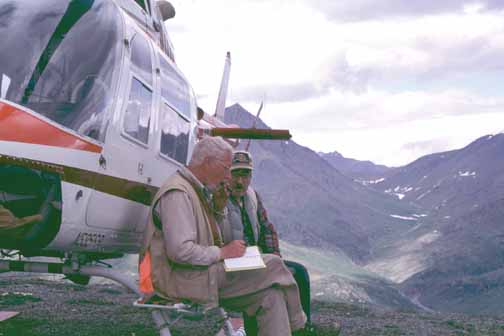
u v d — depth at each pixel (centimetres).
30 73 384
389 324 814
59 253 440
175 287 340
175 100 550
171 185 350
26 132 349
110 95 407
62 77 391
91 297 905
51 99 382
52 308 751
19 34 395
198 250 335
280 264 360
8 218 331
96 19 423
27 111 360
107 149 402
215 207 380
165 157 514
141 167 463
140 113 455
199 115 763
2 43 390
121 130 419
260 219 470
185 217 341
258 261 343
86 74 398
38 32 400
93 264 443
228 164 369
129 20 471
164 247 346
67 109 381
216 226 370
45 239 367
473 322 920
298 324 363
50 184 362
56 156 357
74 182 370
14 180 351
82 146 376
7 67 382
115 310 762
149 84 476
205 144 366
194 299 338
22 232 339
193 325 675
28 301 805
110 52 416
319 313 909
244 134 776
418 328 790
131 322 671
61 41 400
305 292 449
